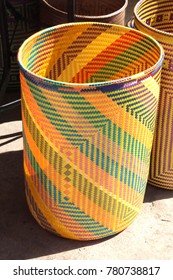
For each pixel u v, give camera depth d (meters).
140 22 1.57
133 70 1.58
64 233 1.50
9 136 1.98
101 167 1.35
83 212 1.43
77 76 1.67
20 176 1.78
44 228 1.55
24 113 1.39
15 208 1.64
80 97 1.24
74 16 1.88
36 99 1.30
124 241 1.53
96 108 1.26
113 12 2.04
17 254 1.48
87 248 1.51
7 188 1.72
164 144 1.65
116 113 1.29
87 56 1.63
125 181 1.42
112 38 1.57
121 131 1.32
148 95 1.34
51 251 1.49
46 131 1.32
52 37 1.53
